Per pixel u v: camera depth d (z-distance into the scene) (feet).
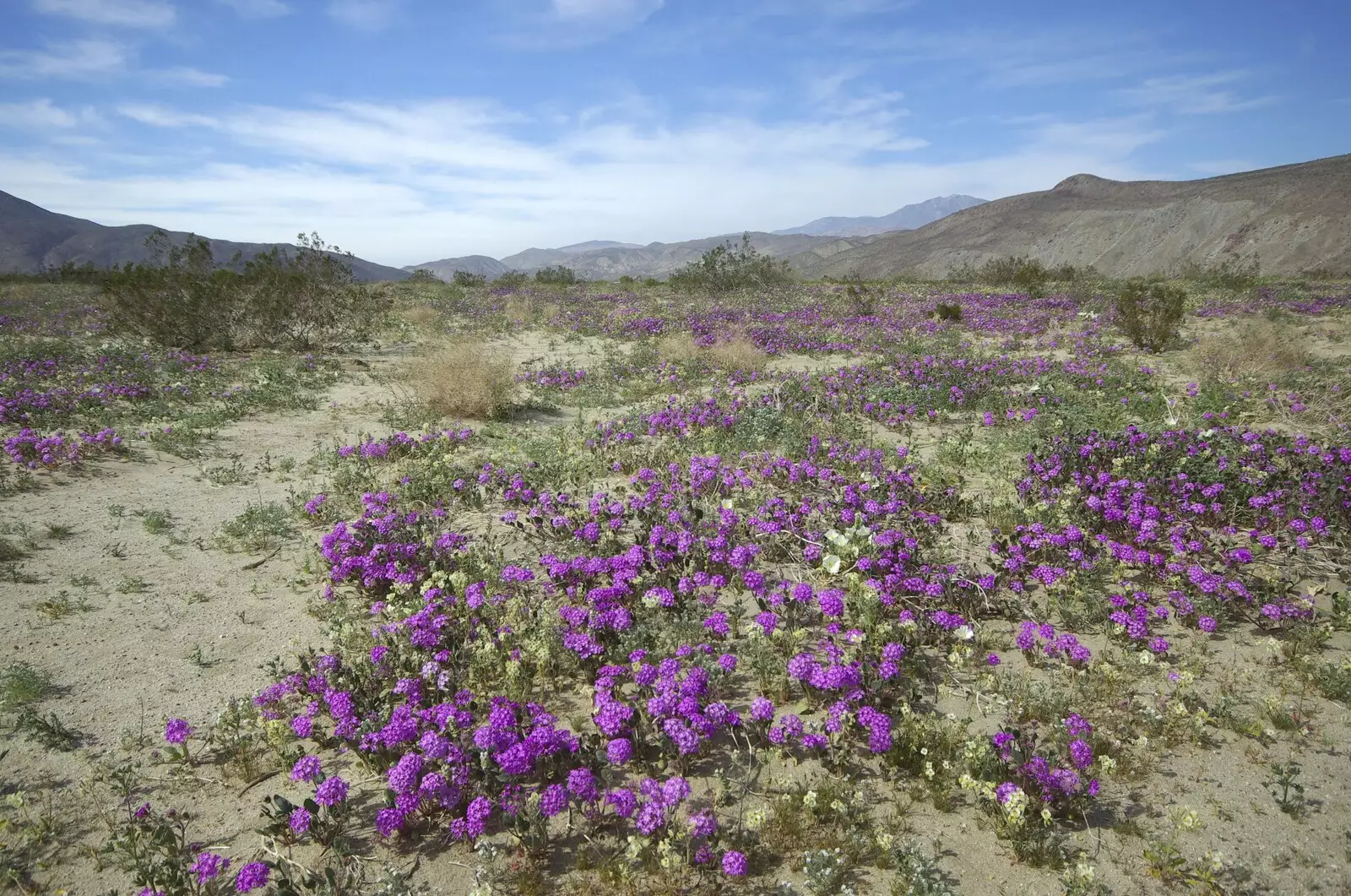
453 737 12.42
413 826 11.37
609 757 11.91
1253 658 15.38
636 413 36.22
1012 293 100.17
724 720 12.56
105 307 60.95
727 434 32.37
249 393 39.65
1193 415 34.22
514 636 15.64
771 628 16.51
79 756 12.91
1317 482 22.20
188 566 20.27
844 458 27.86
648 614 16.97
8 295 86.84
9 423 32.17
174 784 12.42
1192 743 12.92
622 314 80.48
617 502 23.27
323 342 58.29
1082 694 14.08
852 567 18.88
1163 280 117.60
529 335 68.49
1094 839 11.05
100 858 10.80
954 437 32.96
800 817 11.46
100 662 15.61
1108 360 49.21
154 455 29.73
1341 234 372.79
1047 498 23.07
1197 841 10.88
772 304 91.81
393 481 26.76
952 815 11.66
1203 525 21.89
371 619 17.54
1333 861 10.46
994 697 14.05
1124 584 18.37
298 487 26.76
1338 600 16.60
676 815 11.60
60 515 23.36
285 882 9.69
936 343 58.34
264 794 12.30
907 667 14.98
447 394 37.73
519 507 24.48
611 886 10.44
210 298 54.54
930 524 21.12
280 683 14.30
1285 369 42.88
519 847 10.95
